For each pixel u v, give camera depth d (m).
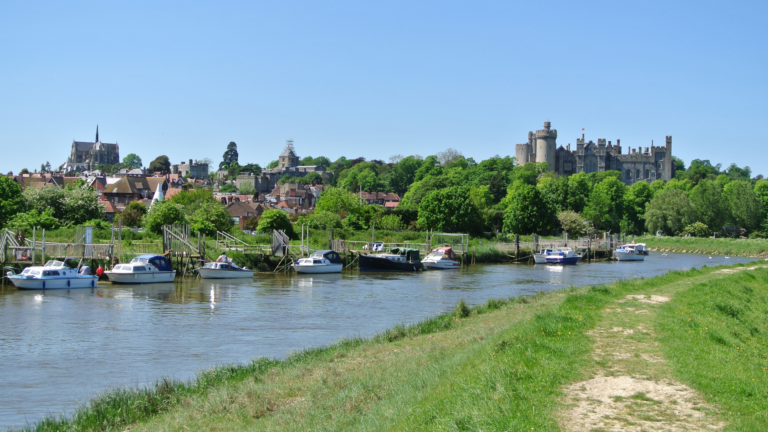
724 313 30.55
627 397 14.89
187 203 113.94
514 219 114.00
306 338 30.20
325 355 23.78
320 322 34.88
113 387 20.22
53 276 47.34
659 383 16.08
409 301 44.19
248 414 16.45
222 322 34.59
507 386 15.25
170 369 23.86
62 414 17.73
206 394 18.80
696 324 24.88
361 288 52.44
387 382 18.20
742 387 15.55
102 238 72.62
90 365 24.41
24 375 22.83
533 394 14.82
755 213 143.38
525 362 17.64
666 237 136.75
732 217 144.50
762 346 24.03
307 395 17.67
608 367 17.70
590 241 104.94
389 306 41.50
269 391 18.30
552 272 73.12
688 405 14.34
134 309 38.94
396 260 70.06
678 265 87.62
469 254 85.19
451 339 26.44
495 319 31.77
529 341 20.69
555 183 138.50
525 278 64.50
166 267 54.69
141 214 105.69
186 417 16.36
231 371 21.56
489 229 122.00
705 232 137.38
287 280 58.50
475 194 136.25
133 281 52.00
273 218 87.88
